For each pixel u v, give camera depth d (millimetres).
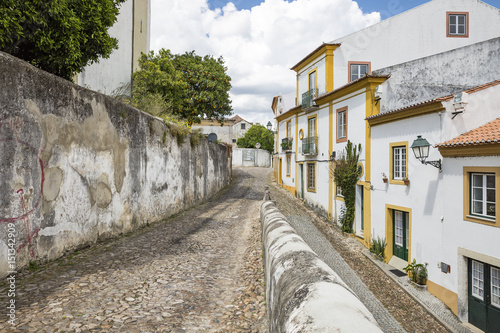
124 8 16141
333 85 16734
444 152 8734
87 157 6648
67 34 6262
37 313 3691
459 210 8383
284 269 2912
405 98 12758
